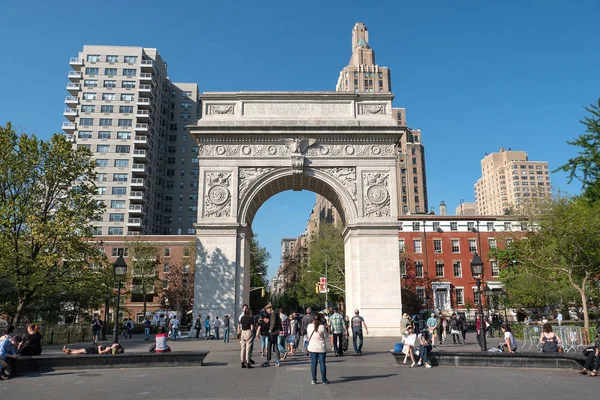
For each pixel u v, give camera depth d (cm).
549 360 2106
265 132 4403
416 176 14188
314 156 4431
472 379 1788
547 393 1487
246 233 4378
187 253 8600
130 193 10212
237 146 4444
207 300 4131
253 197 4372
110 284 4178
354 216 4331
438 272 7962
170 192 11769
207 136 4428
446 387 1600
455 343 3822
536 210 4881
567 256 4150
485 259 8000
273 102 4588
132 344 4012
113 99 10681
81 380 1820
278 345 2381
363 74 15800
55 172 3947
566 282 5181
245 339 2150
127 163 10381
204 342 3762
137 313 8631
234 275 4169
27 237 3806
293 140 4444
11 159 3775
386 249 4234
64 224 3697
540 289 5497
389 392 1500
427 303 7581
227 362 2394
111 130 10519
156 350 2327
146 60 10962
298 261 10719
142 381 1770
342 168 4441
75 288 3934
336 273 7106
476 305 7525
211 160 4406
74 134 10481
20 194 3897
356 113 4569
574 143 4609
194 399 1387
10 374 1912
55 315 4694
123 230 10050
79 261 3928
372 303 4128
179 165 11944
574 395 1452
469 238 8100
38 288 3831
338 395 1447
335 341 2670
